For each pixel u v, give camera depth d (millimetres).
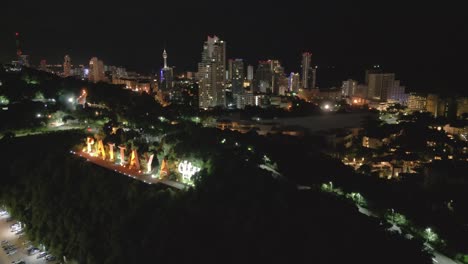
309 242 126688
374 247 126938
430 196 180375
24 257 154000
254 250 127250
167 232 136750
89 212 159875
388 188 188500
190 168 172500
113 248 141000
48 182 176000
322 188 175375
